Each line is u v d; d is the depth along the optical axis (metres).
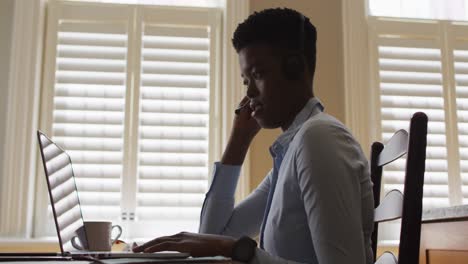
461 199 2.65
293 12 1.14
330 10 2.69
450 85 2.76
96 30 2.68
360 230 0.89
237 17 2.63
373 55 2.73
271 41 1.10
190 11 2.73
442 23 2.82
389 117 2.68
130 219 2.51
